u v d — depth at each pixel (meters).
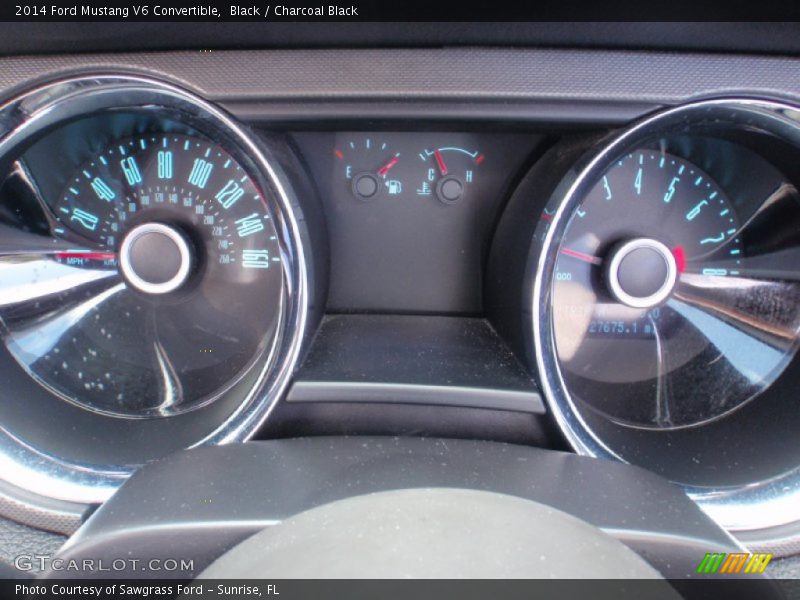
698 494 1.39
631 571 0.89
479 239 1.84
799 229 1.61
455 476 1.15
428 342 1.65
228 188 1.72
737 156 1.59
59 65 1.37
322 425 1.40
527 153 1.77
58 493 1.42
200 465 1.20
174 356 1.74
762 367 1.65
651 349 1.74
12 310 1.64
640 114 1.37
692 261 1.75
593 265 1.74
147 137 1.69
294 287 1.41
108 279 1.74
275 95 1.37
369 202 1.82
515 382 1.39
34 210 1.65
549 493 1.11
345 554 0.89
